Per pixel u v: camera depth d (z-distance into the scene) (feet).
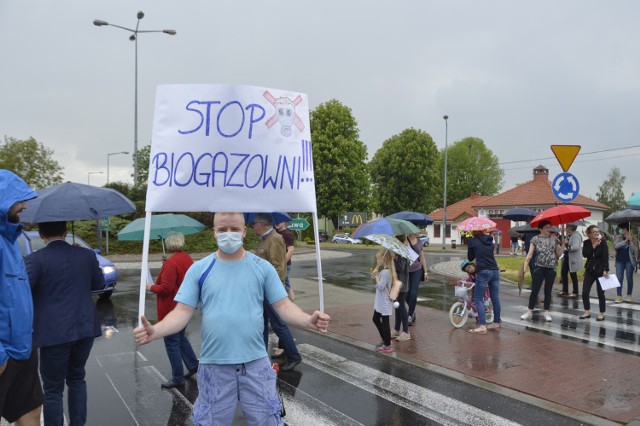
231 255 9.69
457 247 149.79
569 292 42.39
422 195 174.50
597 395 17.22
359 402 16.70
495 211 155.22
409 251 26.84
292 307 9.91
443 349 23.13
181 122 9.71
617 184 264.93
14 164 106.22
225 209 9.73
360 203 160.35
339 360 21.61
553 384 18.33
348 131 161.38
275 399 9.72
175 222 21.27
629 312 33.40
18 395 11.22
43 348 12.33
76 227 83.10
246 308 9.48
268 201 10.00
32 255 12.55
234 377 9.37
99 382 18.67
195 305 9.57
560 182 34.06
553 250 29.58
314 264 70.18
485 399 16.98
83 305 12.90
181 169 9.66
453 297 39.81
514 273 55.93
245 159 9.84
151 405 16.40
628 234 37.91
